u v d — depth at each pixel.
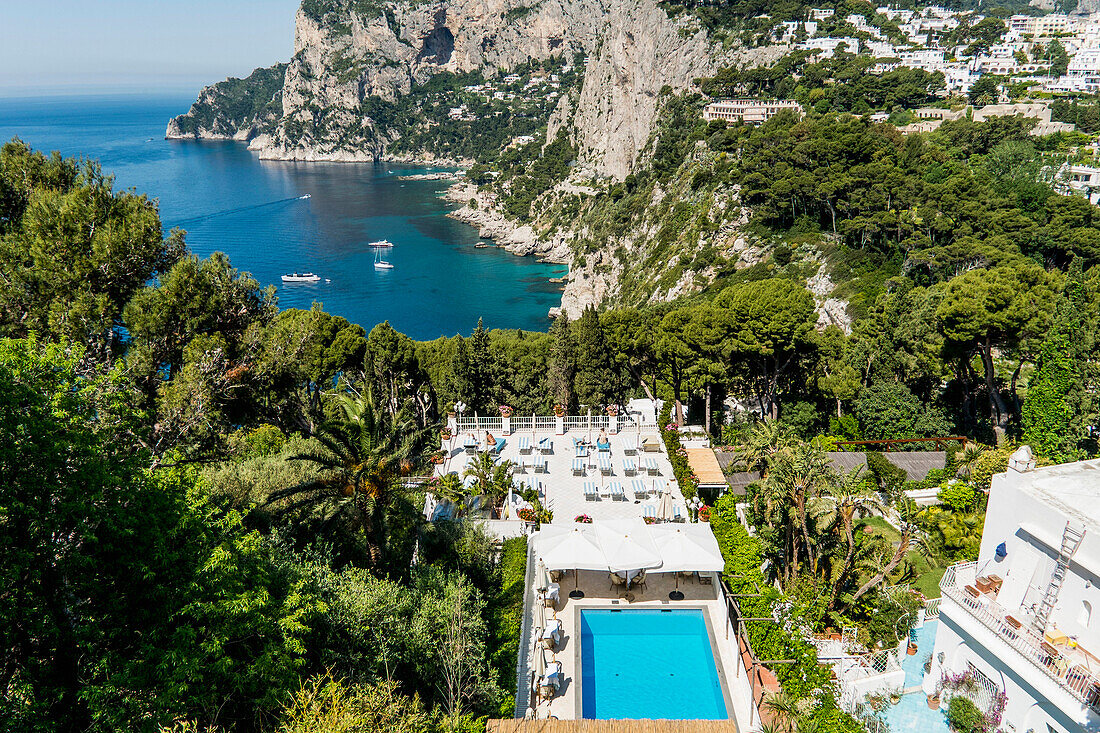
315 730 15.61
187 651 15.97
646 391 66.81
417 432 31.81
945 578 26.03
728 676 26.30
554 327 62.94
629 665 27.27
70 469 16.45
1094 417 49.84
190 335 29.95
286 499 31.75
